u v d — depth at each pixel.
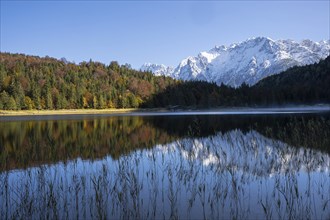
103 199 12.48
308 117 55.25
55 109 126.69
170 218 10.43
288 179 13.78
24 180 15.37
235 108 124.94
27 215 10.90
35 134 37.03
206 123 48.72
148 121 60.22
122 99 139.62
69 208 11.54
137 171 16.14
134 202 11.30
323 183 13.87
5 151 24.02
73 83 152.38
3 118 83.12
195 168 16.94
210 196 12.50
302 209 10.91
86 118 79.69
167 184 14.18
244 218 10.33
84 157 21.19
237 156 20.22
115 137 32.75
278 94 131.50
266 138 28.09
